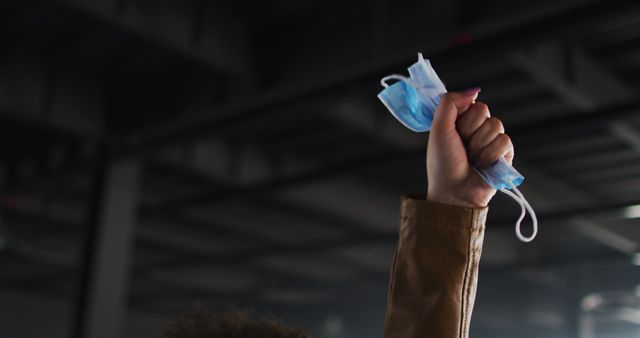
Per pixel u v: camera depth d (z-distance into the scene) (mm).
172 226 15492
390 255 17797
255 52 7531
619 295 17609
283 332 1213
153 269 18297
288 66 7242
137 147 8836
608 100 7570
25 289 21375
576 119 6680
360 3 6715
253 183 10617
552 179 11109
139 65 8336
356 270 19000
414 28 6160
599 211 9773
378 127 8773
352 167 8672
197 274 20438
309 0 6867
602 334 22531
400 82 1152
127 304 23609
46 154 10648
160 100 8516
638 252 12523
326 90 6805
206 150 10234
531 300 20047
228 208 14172
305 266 18891
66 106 8414
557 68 6902
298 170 11078
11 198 12602
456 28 5836
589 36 7105
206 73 8109
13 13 7469
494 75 7957
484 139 1111
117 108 8859
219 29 7188
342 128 9906
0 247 15328
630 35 7070
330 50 6879
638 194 11391
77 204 13398
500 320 23359
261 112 7477
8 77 7926
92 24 7406
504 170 1086
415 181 12258
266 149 10852
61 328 21328
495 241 14594
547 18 5254
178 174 12258
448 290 1096
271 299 22609
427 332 1081
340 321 25375
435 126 1114
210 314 1253
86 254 9492
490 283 18500
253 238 16000
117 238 9609
